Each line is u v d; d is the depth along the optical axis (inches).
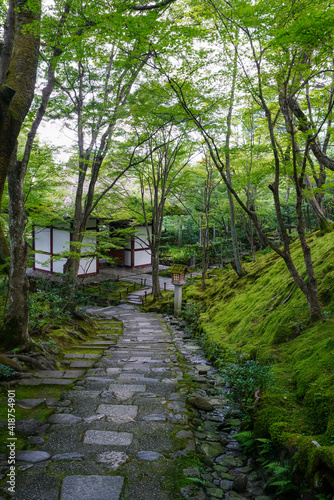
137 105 381.1
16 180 252.7
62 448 138.2
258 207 633.6
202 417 187.5
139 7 193.9
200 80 354.0
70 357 294.5
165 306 553.0
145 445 143.0
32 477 117.1
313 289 219.1
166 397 199.8
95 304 597.6
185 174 592.4
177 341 377.1
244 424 167.2
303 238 216.5
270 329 258.4
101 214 665.0
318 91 339.6
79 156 426.0
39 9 190.5
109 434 150.6
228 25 229.6
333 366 163.0
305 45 182.1
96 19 183.5
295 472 120.7
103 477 119.3
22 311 262.1
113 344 352.5
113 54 359.9
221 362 253.0
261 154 498.3
